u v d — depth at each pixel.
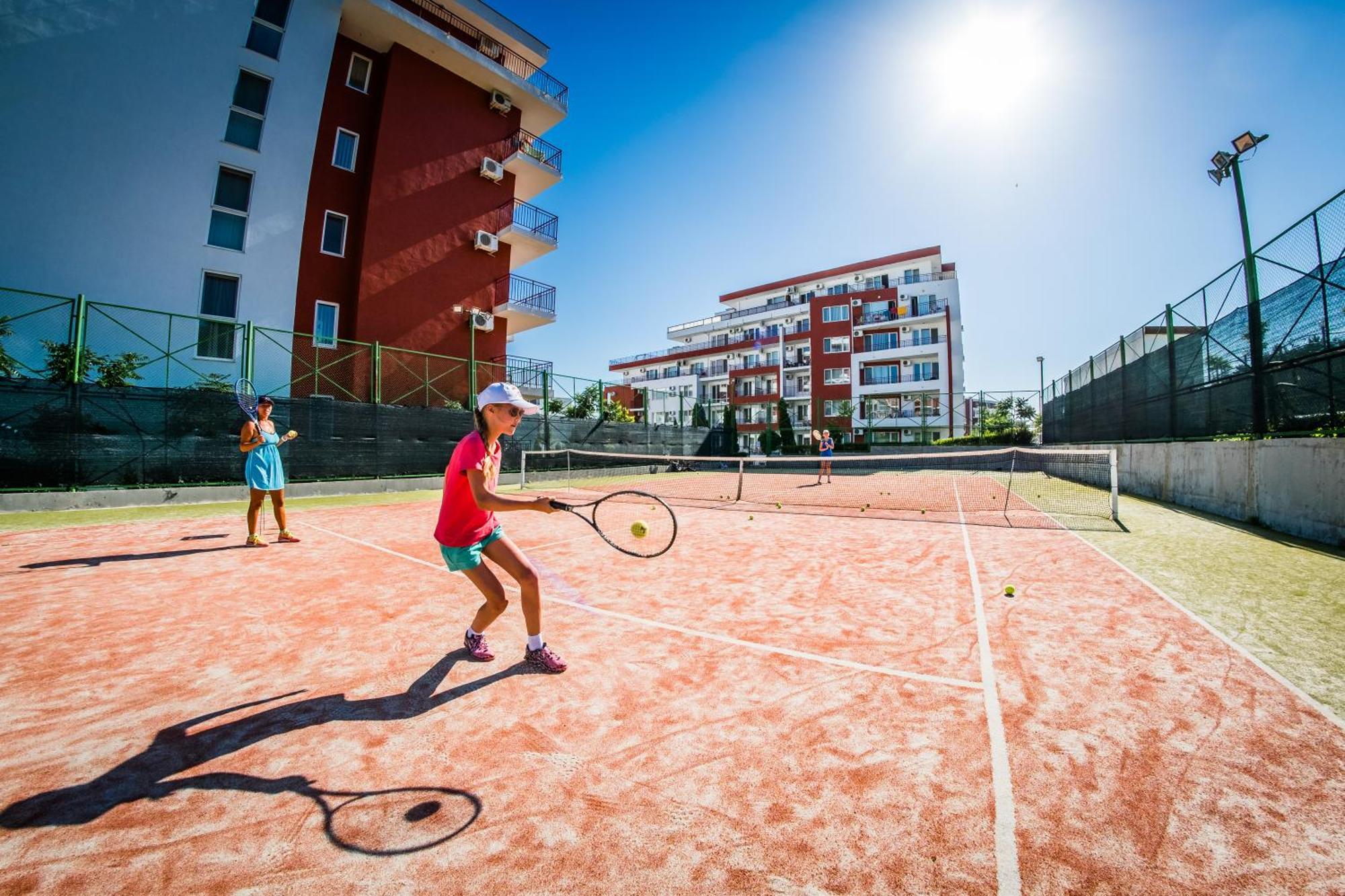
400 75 19.89
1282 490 7.71
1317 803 2.07
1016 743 2.49
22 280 13.52
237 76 16.53
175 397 11.66
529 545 7.50
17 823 1.98
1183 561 6.02
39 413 10.21
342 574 5.65
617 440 22.94
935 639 3.77
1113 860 1.80
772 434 34.00
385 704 2.88
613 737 2.56
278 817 2.02
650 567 6.05
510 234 22.47
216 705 2.87
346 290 18.95
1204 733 2.56
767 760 2.37
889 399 40.59
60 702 2.90
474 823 1.99
